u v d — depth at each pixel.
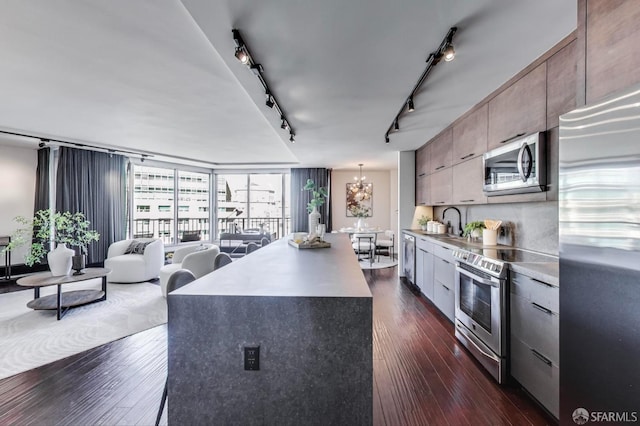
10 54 2.33
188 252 4.83
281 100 2.94
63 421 1.85
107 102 3.36
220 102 3.36
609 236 1.08
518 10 1.62
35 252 5.40
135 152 6.24
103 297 4.23
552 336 1.74
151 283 5.14
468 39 1.91
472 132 3.26
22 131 4.64
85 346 2.85
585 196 1.19
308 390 1.25
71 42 2.16
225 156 6.89
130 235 6.76
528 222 2.82
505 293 2.18
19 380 2.29
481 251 2.72
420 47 1.99
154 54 2.33
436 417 1.87
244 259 2.18
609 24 1.24
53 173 5.92
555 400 1.73
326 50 2.02
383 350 2.76
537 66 2.21
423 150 5.12
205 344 1.27
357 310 1.25
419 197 5.38
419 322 3.43
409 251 5.05
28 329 3.21
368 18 1.68
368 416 1.25
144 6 1.76
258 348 1.26
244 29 1.78
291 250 2.65
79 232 5.48
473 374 2.35
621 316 1.04
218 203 8.81
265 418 1.26
